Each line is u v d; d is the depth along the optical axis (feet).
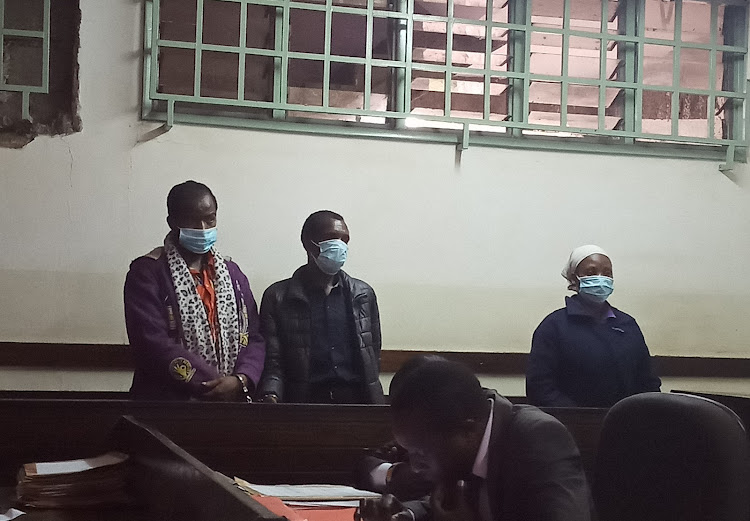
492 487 5.46
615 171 15.20
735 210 15.67
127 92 13.34
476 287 14.56
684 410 6.09
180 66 13.74
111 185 13.28
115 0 13.32
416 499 7.43
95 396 12.98
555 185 14.94
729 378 15.43
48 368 12.93
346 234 10.71
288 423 9.20
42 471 7.78
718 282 15.55
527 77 14.76
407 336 14.26
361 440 9.36
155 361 9.55
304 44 14.28
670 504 6.07
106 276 13.21
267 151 13.85
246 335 10.25
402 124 14.39
